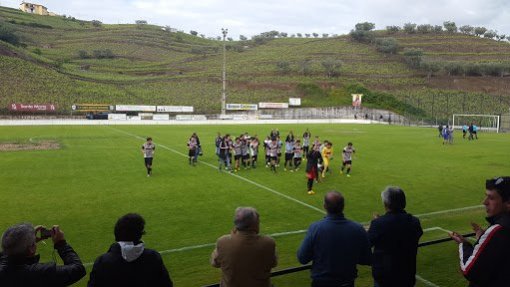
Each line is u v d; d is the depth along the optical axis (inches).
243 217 172.7
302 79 3720.5
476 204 573.3
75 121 2237.9
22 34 4739.2
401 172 835.4
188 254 366.6
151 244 393.1
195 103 3127.5
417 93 3516.2
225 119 2632.9
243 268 167.6
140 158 975.6
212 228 446.3
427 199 601.3
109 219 480.1
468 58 4325.8
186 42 5925.2
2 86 2706.7
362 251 188.4
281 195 617.3
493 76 3850.9
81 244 393.7
